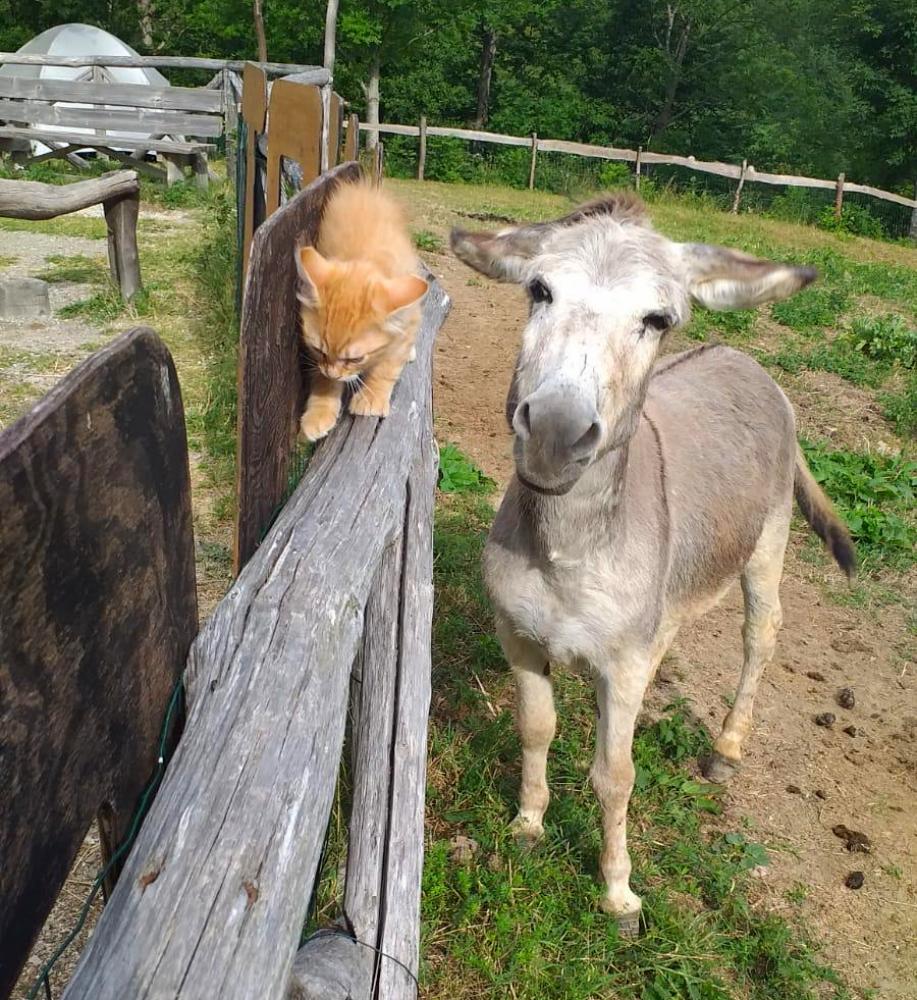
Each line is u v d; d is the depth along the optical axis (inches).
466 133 939.3
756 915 126.6
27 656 45.4
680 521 124.0
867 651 194.9
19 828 46.7
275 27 946.1
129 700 59.3
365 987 61.7
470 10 1115.9
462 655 163.0
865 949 125.5
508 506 112.3
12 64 639.1
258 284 81.7
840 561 163.8
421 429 122.6
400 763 79.8
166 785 54.6
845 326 418.3
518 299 392.5
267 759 56.3
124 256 309.3
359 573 77.0
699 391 145.0
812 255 603.8
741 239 660.1
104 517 52.4
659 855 130.8
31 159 589.0
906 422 311.1
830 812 148.8
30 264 361.4
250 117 221.6
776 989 116.0
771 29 1330.0
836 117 1263.5
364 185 136.9
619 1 1374.3
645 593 107.8
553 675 162.2
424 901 112.0
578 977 107.8
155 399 58.7
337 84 1111.6
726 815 144.9
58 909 99.7
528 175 954.1
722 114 1354.6
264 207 216.5
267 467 93.0
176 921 46.3
